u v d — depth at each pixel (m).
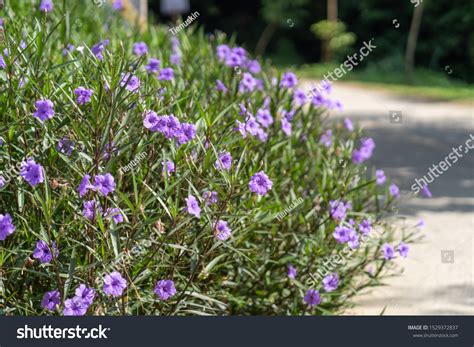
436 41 16.22
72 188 2.25
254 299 2.77
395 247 2.94
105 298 2.23
